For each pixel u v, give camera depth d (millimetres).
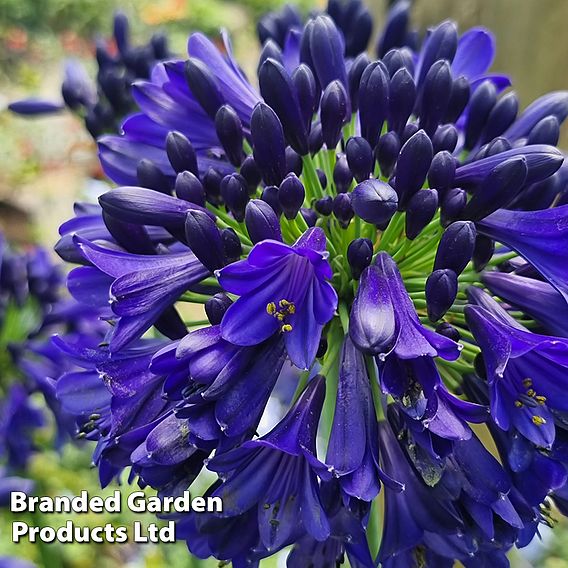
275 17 297
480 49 242
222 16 1560
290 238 198
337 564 182
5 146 973
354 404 167
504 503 164
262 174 196
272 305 164
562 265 169
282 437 160
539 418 160
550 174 180
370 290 165
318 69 219
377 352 148
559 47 327
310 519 156
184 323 201
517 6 340
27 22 1425
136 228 194
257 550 172
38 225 859
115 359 183
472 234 167
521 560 475
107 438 181
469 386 181
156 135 224
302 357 158
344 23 295
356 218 189
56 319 355
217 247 177
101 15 1492
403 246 189
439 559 185
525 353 167
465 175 189
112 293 169
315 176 207
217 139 223
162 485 171
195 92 211
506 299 182
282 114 198
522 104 352
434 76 204
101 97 331
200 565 369
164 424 166
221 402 157
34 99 367
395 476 173
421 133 177
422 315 198
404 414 161
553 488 163
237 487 162
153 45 334
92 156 584
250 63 1451
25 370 342
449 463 165
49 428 432
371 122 200
